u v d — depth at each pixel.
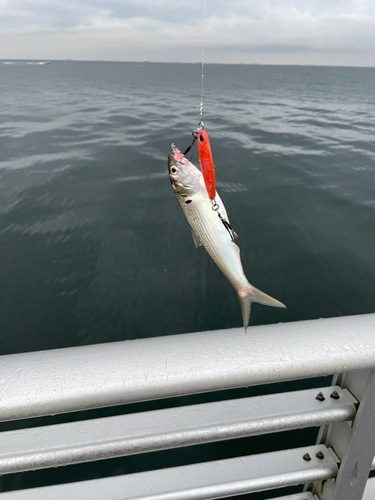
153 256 6.66
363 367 0.68
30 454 0.69
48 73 80.50
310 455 0.95
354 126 20.25
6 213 8.29
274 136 16.59
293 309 5.37
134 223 7.81
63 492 0.90
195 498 0.87
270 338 0.68
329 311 5.32
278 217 8.03
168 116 22.02
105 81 55.00
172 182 0.79
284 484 0.90
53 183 10.12
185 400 3.83
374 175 11.01
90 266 6.39
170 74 80.06
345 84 64.31
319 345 0.67
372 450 0.88
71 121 19.92
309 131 18.19
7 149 13.77
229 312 5.37
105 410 3.71
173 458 3.14
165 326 5.11
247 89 45.19
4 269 6.29
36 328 5.05
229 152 13.40
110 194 9.35
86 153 13.28
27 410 0.58
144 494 0.87
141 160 12.40
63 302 5.54
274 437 3.32
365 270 6.20
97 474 3.01
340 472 0.91
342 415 0.81
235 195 9.20
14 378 0.59
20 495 0.90
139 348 0.65
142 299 5.61
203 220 0.78
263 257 6.59
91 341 4.85
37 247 6.94
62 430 0.73
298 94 40.59
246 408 0.81
